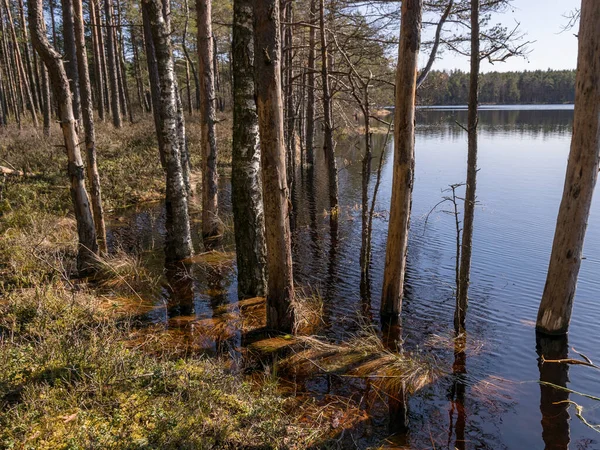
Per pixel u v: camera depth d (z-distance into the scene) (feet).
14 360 14.14
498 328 21.03
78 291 22.39
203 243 33.94
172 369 14.65
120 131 64.69
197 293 24.30
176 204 29.14
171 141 28.43
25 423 11.35
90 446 10.70
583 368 17.79
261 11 16.93
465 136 114.21
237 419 12.71
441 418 14.52
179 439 11.36
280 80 17.75
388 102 82.48
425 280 26.96
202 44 32.99
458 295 20.02
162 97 27.76
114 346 15.51
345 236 35.91
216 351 17.95
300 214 42.80
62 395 12.85
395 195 20.49
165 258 29.99
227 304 22.89
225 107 123.24
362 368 16.98
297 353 17.90
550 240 33.99
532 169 63.36
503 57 20.56
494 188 51.93
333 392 15.49
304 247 33.17
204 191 34.99
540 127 131.64
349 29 41.60
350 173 65.21
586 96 17.78
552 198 46.78
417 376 16.63
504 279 26.89
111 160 51.96
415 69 19.21
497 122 153.07
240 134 21.93
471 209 20.13
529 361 18.28
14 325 17.16
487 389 16.25
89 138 28.09
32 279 22.40
